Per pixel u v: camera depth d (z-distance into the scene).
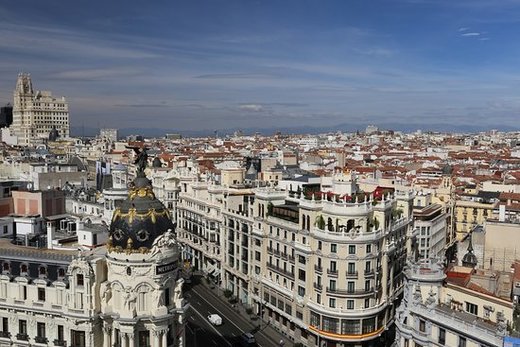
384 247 125.06
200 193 189.88
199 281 179.88
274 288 138.25
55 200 142.62
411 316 89.12
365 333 119.75
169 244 83.12
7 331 87.56
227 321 144.38
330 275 119.50
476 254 118.38
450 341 81.75
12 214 137.50
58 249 96.81
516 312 79.44
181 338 86.38
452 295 87.38
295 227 130.12
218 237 175.38
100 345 84.12
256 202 148.12
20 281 86.56
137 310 81.81
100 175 193.62
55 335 85.25
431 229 169.50
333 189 130.50
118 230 82.56
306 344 128.25
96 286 82.94
